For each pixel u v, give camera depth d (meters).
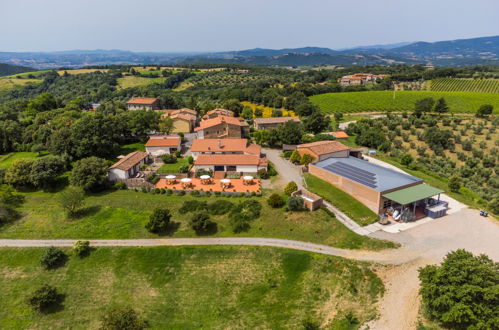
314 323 40.97
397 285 44.69
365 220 60.00
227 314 43.38
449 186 75.31
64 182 76.06
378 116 163.25
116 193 71.88
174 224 60.19
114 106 156.75
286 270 48.72
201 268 50.00
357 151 91.69
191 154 100.81
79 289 47.75
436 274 38.28
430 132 116.62
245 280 47.81
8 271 50.53
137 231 58.25
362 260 48.97
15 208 65.88
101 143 86.88
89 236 57.19
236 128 113.62
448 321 36.34
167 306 44.91
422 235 55.25
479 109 147.38
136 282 48.47
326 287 45.81
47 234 57.94
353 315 41.38
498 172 94.00
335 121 155.00
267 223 58.88
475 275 36.50
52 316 44.12
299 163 89.25
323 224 57.78
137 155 88.19
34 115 136.50
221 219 60.94
